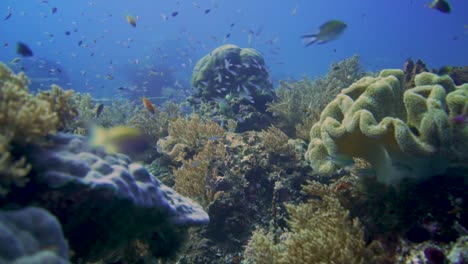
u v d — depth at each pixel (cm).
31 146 258
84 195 249
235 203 548
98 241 273
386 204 364
